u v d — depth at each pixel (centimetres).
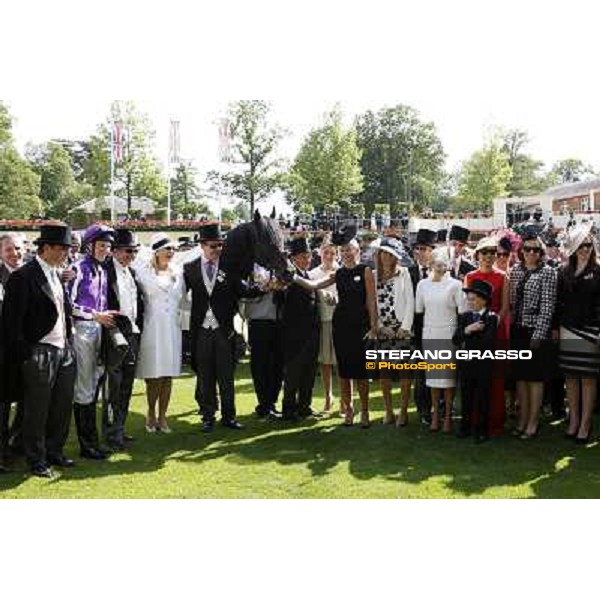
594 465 557
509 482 520
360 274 657
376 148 7462
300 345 693
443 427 668
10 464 573
